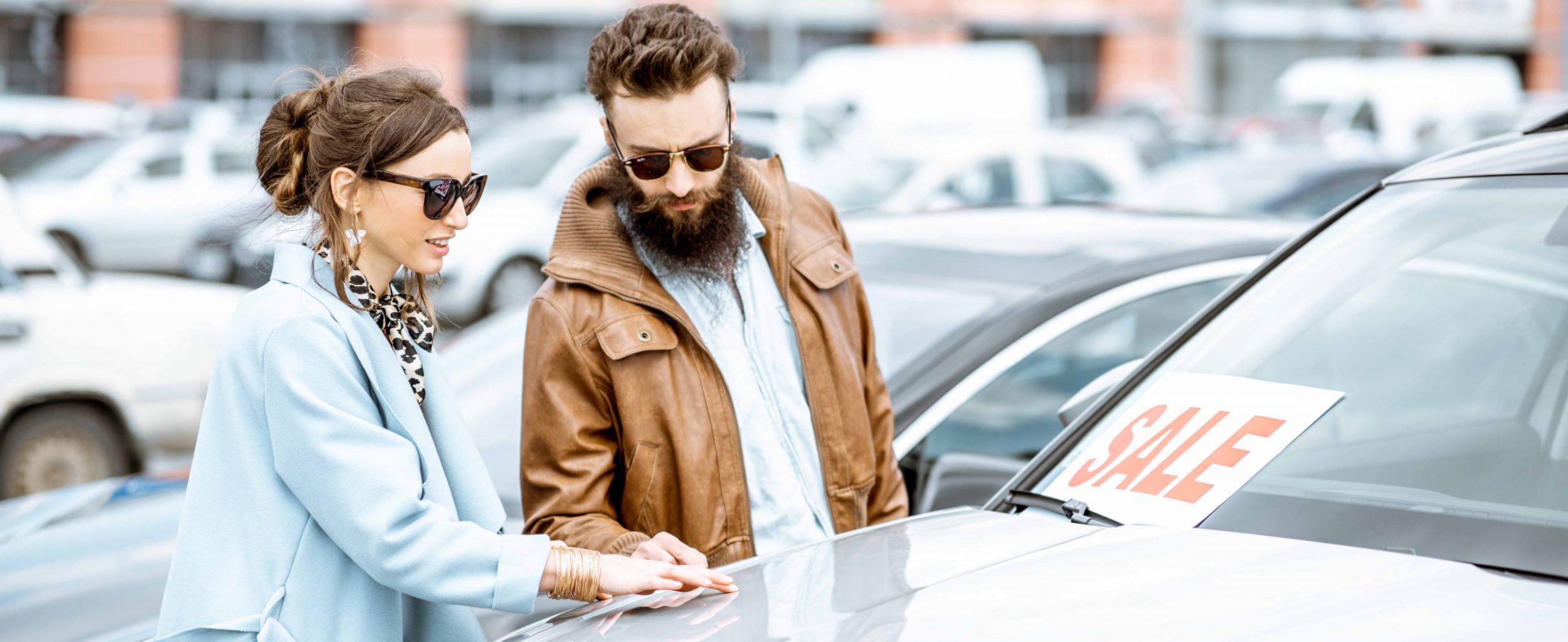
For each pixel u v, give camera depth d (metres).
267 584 1.67
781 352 2.22
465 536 1.69
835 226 2.38
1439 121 16.91
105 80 23.17
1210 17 30.89
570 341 2.12
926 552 1.80
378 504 1.65
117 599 2.68
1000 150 11.12
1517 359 1.82
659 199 2.08
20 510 3.46
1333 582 1.49
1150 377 2.14
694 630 1.63
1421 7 31.88
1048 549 1.73
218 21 23.83
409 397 1.77
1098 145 11.59
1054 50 30.33
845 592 1.68
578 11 26.25
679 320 2.11
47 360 5.98
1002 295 3.04
